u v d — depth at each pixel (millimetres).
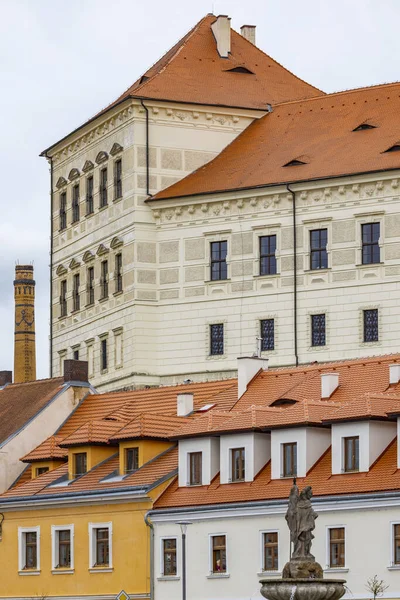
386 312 191875
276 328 198625
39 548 161750
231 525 144125
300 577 114312
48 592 160000
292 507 116312
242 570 142750
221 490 146875
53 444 171500
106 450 163750
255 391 160500
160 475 153000
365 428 137750
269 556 141000
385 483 134625
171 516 149000
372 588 131250
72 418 180000
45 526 161375
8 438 176000
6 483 174625
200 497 147625
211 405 164000
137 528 152125
